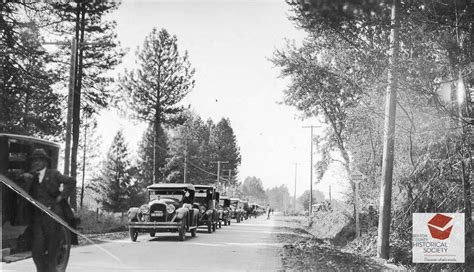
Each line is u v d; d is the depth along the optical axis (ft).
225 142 360.07
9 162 16.25
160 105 148.87
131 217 58.70
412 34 28.22
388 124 42.55
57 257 17.87
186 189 67.56
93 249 41.22
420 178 47.62
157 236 68.54
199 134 288.71
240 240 63.77
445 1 26.21
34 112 69.97
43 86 70.64
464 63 28.96
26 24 66.28
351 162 69.46
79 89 91.50
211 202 85.15
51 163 18.08
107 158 184.44
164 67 148.15
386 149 44.21
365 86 40.63
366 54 30.27
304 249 50.26
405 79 30.73
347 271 34.60
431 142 41.16
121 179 182.09
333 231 93.40
